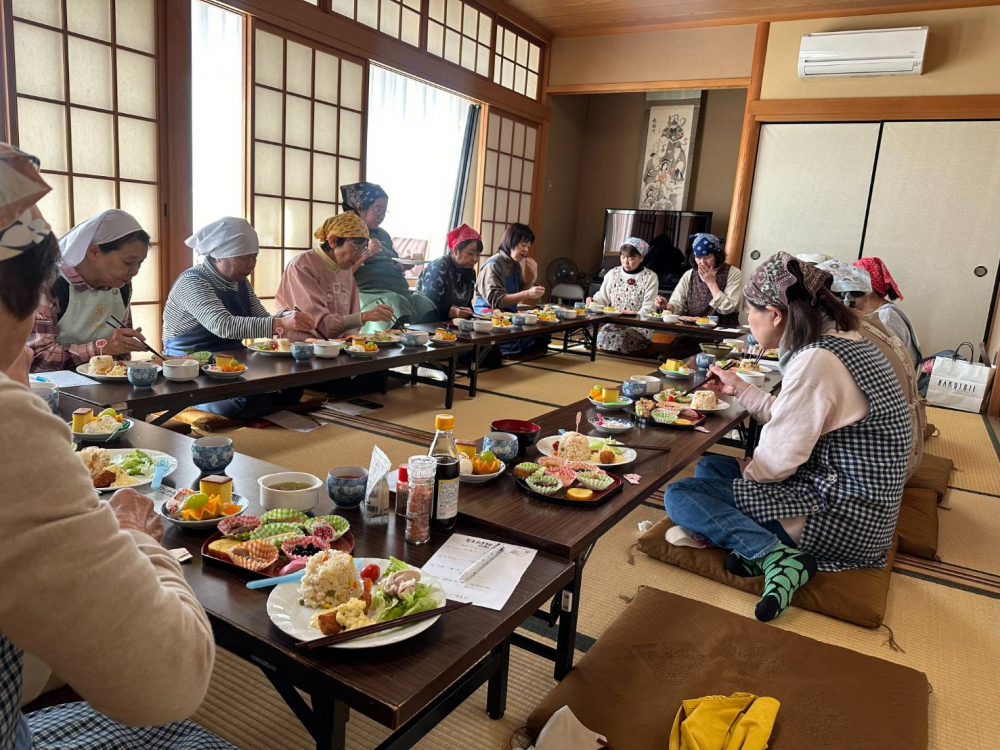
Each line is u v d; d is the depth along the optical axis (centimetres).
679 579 221
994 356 568
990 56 577
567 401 430
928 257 619
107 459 145
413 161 796
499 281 564
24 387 59
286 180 507
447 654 97
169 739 88
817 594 208
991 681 180
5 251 58
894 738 146
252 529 123
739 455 366
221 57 575
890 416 206
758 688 159
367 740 143
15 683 62
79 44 375
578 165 893
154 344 443
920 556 253
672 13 674
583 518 150
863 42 601
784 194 665
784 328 216
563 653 162
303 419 348
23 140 359
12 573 54
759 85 664
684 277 602
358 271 471
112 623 59
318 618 97
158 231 431
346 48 530
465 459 165
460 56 662
